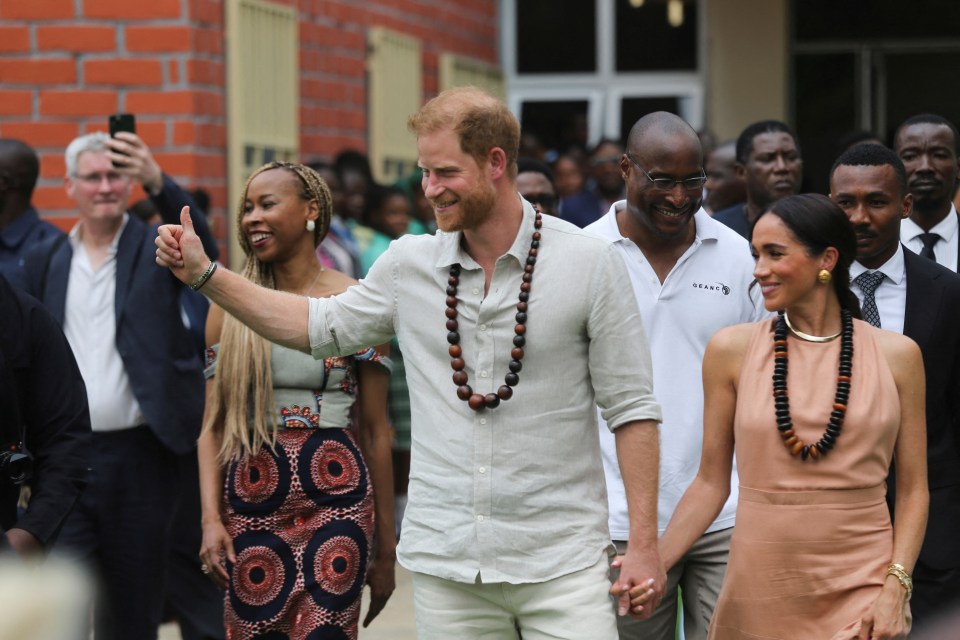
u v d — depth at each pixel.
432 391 4.09
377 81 12.96
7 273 6.49
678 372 5.18
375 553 5.46
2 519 4.47
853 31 16.45
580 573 3.98
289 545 5.11
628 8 18.30
